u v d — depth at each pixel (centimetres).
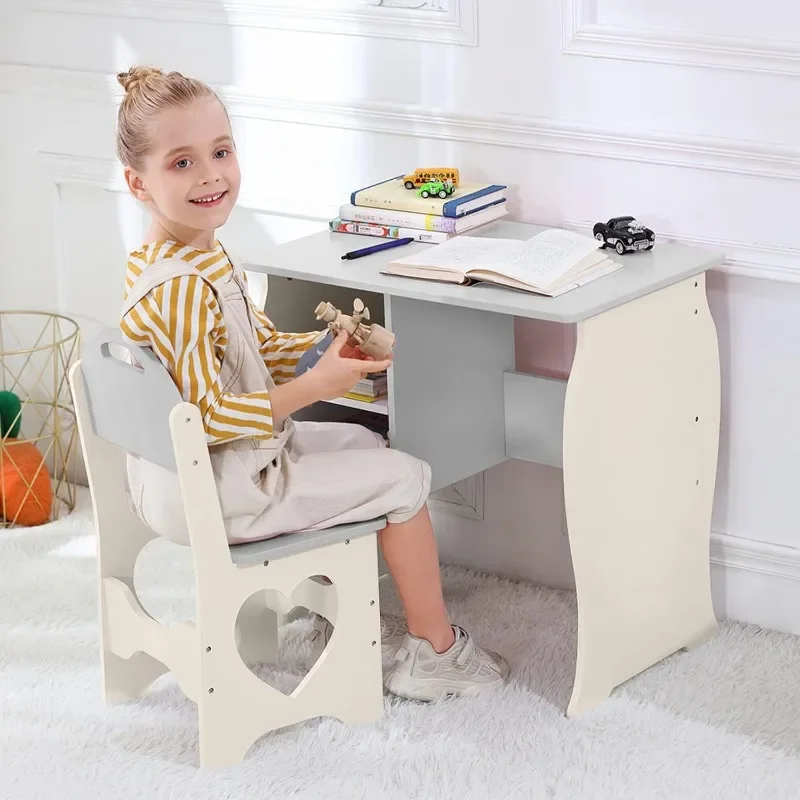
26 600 271
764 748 215
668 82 238
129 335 202
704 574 249
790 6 224
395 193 253
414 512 222
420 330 231
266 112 285
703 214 241
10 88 321
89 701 233
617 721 224
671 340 229
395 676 232
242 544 209
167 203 206
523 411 253
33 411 343
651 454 231
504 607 265
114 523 228
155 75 207
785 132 229
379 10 266
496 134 258
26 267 335
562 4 244
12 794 206
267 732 219
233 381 212
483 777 208
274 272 234
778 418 245
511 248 227
